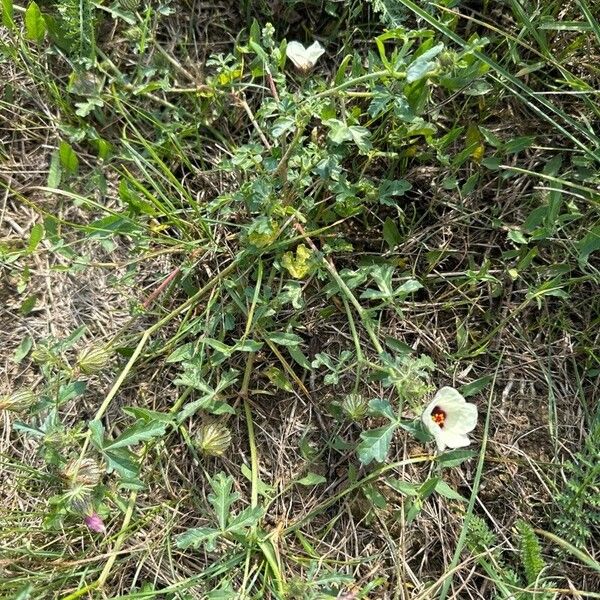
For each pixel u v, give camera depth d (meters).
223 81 0.41
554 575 0.40
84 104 0.41
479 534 0.39
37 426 0.39
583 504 0.40
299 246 0.39
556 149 0.41
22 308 0.42
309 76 0.41
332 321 0.43
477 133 0.42
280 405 0.42
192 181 0.44
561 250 0.42
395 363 0.37
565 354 0.42
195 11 0.45
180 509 0.41
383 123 0.40
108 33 0.44
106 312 0.43
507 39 0.41
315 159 0.37
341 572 0.37
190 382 0.38
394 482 0.38
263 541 0.37
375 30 0.44
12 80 0.44
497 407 0.42
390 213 0.43
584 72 0.43
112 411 0.42
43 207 0.44
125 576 0.40
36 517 0.40
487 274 0.41
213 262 0.43
